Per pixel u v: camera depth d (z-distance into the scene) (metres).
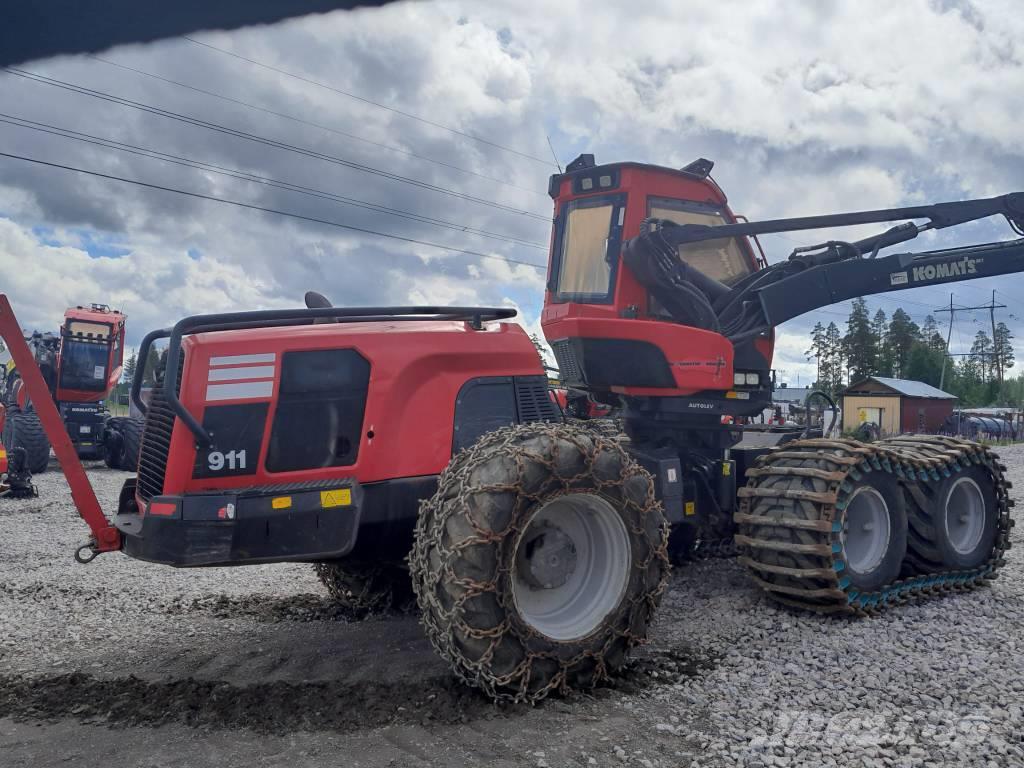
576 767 2.95
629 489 3.82
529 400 4.39
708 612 5.02
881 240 6.45
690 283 5.95
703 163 6.38
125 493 4.57
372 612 5.26
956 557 5.56
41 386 4.00
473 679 3.51
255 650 4.45
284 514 3.76
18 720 3.45
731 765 2.96
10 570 6.62
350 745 3.14
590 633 3.69
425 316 4.45
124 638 4.72
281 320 4.18
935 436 6.09
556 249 6.54
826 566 4.71
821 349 79.94
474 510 3.47
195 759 3.04
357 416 4.05
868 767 2.94
